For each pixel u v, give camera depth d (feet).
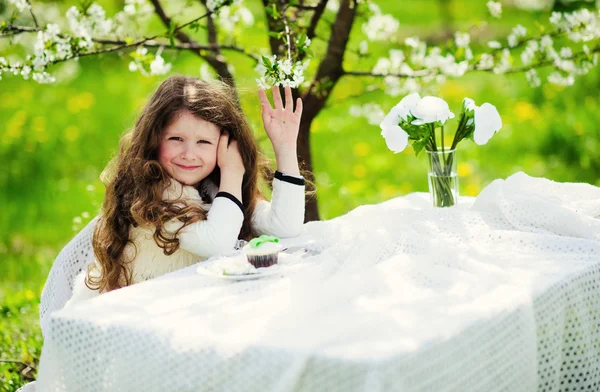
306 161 11.93
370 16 12.03
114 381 6.23
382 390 5.34
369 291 6.82
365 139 23.53
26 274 15.10
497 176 19.80
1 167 21.68
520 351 6.47
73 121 25.38
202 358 5.86
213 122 8.70
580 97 24.08
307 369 5.52
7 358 10.87
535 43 11.63
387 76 11.80
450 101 24.50
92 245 8.98
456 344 5.90
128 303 6.79
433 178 9.53
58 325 6.51
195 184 9.09
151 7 12.05
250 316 6.30
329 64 11.60
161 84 8.95
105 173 9.16
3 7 14.08
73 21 10.26
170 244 8.32
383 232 8.20
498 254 7.75
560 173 19.72
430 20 33.35
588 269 7.34
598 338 7.45
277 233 9.02
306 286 6.91
